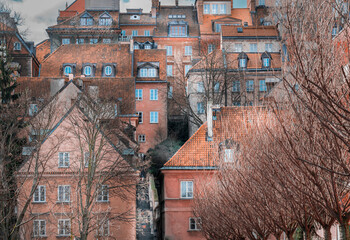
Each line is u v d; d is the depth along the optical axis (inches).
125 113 3041.3
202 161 2281.0
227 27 3654.0
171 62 4124.0
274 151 884.6
